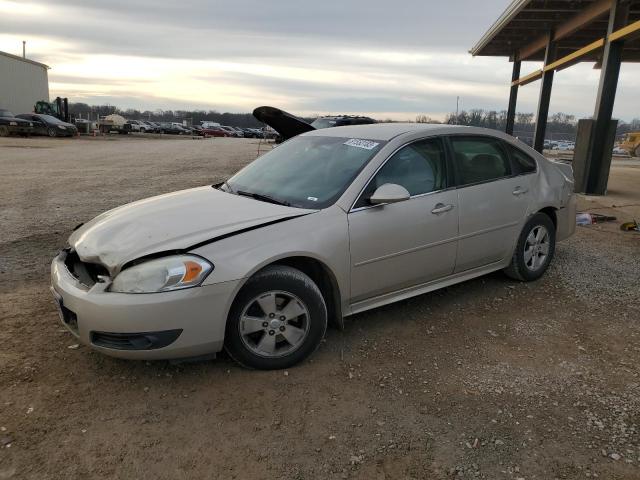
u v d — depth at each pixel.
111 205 8.86
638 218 8.40
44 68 53.41
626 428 2.79
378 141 4.01
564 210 5.18
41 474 2.39
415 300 4.54
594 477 2.44
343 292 3.54
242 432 2.72
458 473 2.46
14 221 7.45
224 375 3.25
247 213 3.45
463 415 2.90
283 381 3.21
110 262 3.04
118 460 2.50
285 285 3.21
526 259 4.87
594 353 3.62
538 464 2.53
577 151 11.37
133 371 3.27
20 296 4.47
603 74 10.96
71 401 2.95
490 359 3.53
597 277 5.18
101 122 56.97
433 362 3.47
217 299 2.99
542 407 2.98
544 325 4.07
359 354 3.56
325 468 2.48
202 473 2.43
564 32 15.10
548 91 16.53
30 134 34.72
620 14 10.66
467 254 4.28
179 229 3.22
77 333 3.11
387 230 3.67
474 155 4.42
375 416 2.88
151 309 2.87
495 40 18.31
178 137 53.59
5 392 3.00
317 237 3.34
